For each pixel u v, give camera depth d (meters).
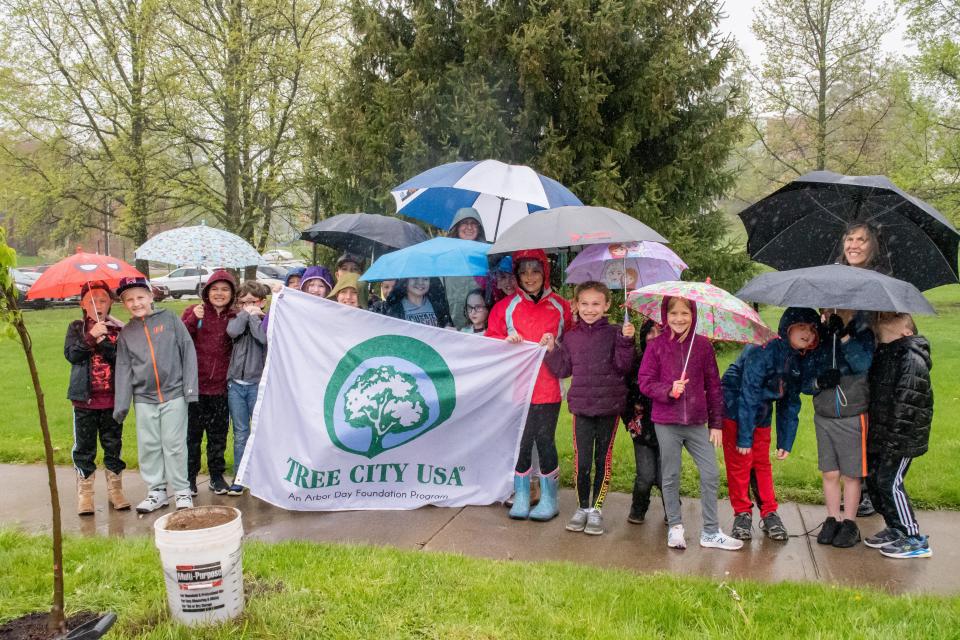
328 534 5.24
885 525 5.40
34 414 9.23
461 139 12.50
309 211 20.66
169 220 22.58
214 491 6.28
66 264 5.39
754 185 22.95
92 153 21.55
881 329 4.88
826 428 4.97
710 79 13.24
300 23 19.86
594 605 3.91
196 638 3.49
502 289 6.22
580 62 12.22
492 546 5.03
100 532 5.36
